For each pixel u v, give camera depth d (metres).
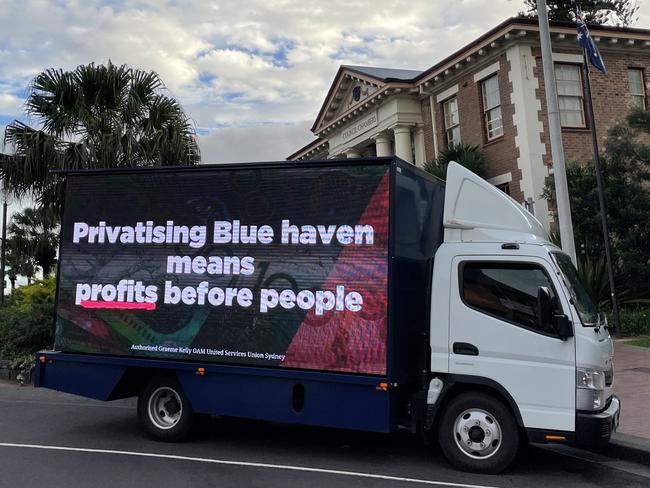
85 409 9.28
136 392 7.49
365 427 5.98
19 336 12.52
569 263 6.39
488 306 5.89
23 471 5.91
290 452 6.71
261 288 6.54
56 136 13.35
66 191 7.58
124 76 13.88
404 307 6.20
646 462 6.25
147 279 7.06
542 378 5.61
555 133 10.44
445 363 5.96
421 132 22.44
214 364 6.67
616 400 6.08
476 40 18.84
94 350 7.22
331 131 27.95
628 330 13.96
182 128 14.29
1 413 8.95
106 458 6.40
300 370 6.29
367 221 6.20
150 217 7.14
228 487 5.44
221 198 6.84
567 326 5.50
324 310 6.25
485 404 5.83
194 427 7.12
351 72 24.88
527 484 5.60
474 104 19.72
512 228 6.16
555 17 27.50
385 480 5.68
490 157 19.12
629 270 14.73
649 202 15.11
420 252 6.61
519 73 17.97
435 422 6.21
